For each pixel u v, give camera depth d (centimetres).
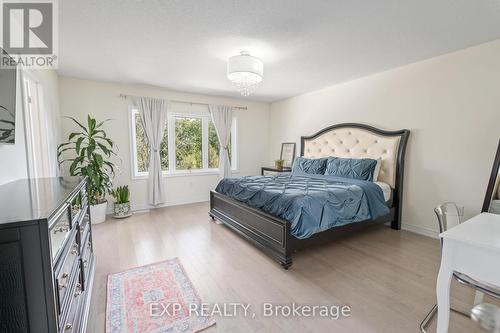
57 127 347
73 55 285
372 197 294
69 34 232
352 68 335
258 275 219
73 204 149
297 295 190
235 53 281
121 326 157
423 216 317
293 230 227
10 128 164
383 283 206
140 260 246
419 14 200
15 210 103
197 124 502
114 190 405
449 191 292
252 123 563
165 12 197
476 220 147
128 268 230
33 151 258
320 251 268
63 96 370
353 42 253
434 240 299
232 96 512
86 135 353
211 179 516
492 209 243
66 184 170
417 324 159
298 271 226
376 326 157
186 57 293
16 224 89
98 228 339
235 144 545
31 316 94
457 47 269
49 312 96
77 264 151
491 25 219
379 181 344
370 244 288
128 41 249
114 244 285
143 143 445
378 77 357
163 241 295
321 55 287
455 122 284
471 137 272
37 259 93
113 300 183
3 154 172
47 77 296
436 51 279
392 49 272
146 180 442
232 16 203
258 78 276
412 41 252
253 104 561
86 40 246
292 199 238
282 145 543
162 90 448
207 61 306
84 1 181
